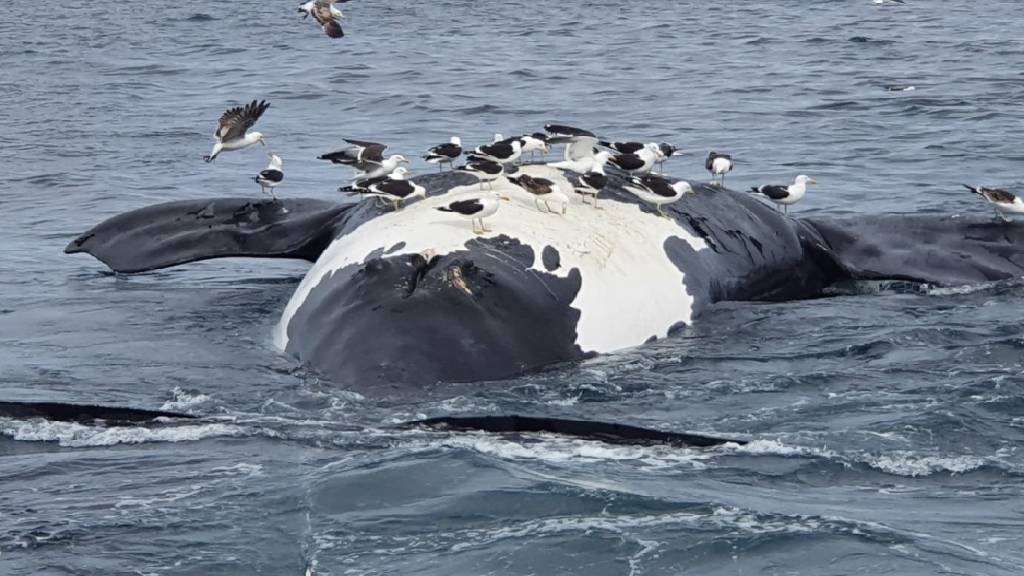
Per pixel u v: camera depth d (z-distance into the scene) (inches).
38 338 2381.9
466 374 2003.0
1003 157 3895.2
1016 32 6668.3
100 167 4037.9
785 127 4411.9
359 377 1984.5
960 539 1514.5
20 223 3390.7
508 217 2351.1
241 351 2252.7
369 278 2145.7
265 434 1809.8
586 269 2269.9
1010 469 1720.0
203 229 2726.4
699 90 5157.5
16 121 4783.5
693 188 2655.0
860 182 3629.4
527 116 4694.9
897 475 1702.8
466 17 7755.9
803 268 2618.1
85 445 1792.6
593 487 1621.6
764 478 1685.5
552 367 2080.5
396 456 1708.9
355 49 6491.1
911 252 2647.6
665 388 2022.6
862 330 2315.5
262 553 1483.8
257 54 6402.6
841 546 1485.0
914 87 5073.8
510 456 1724.9
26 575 1434.5
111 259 2706.7
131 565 1454.2
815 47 6299.2
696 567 1445.6
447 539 1501.0
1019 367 2101.4
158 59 6314.0
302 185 3767.2
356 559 1460.4
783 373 2096.5
